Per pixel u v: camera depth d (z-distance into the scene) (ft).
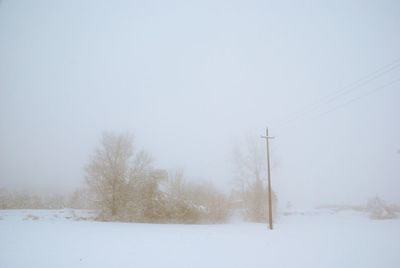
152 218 96.68
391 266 32.45
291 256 37.58
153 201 98.43
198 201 103.81
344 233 64.80
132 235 56.29
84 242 45.42
